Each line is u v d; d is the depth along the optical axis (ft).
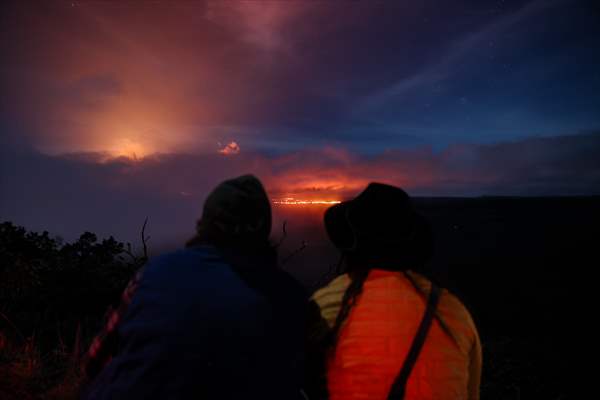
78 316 13.61
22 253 13.93
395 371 3.92
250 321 3.81
